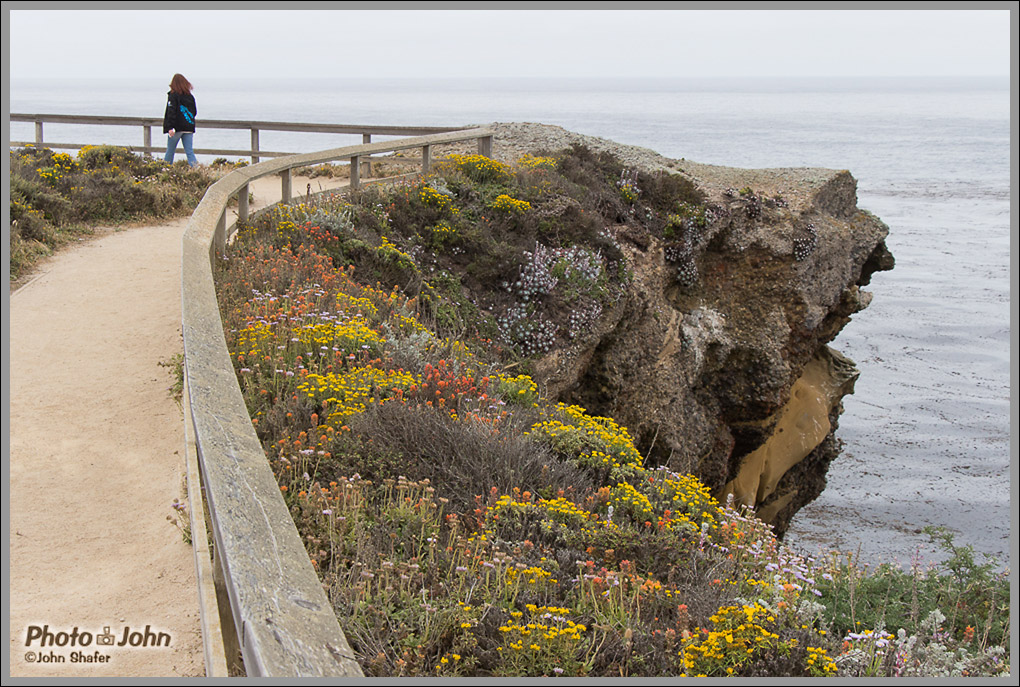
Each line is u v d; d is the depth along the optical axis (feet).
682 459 56.08
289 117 651.25
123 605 14.67
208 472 8.82
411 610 14.32
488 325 41.47
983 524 68.33
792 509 72.13
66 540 16.87
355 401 21.97
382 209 44.78
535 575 15.89
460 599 14.83
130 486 19.15
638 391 52.60
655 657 14.10
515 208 49.73
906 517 70.69
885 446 87.97
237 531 7.77
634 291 52.08
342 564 15.37
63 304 30.86
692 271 60.18
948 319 143.33
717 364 61.57
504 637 13.65
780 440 68.85
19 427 21.59
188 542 16.70
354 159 46.16
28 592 14.98
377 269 39.40
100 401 23.34
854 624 19.48
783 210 65.36
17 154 52.80
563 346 44.06
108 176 50.11
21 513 17.81
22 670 12.44
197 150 65.21
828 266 67.67
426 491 18.43
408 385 24.26
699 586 17.48
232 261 31.09
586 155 69.10
